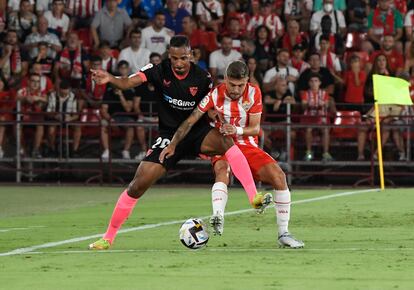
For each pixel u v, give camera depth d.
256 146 19.83
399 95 36.50
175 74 19.05
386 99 36.41
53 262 17.08
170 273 15.54
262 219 25.59
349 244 19.81
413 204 29.30
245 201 31.83
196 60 40.81
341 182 40.72
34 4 43.94
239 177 19.19
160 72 19.11
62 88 40.66
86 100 40.78
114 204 32.50
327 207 28.72
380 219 25.30
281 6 45.28
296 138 40.06
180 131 19.02
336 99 41.50
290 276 15.15
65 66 41.75
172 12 43.62
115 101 40.41
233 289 13.88
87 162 40.72
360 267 16.17
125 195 19.19
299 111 40.56
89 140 40.81
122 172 40.97
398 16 43.97
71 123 40.22
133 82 18.97
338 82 41.38
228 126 18.89
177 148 19.55
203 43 42.75
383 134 40.16
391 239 20.75
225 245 19.69
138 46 41.38
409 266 16.30
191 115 19.16
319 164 40.09
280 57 41.00
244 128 19.31
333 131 40.06
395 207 28.47
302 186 39.69
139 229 23.47
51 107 40.78
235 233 22.17
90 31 43.31
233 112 19.36
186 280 14.77
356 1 44.81
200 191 37.88
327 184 40.59
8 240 21.31
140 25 43.78
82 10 44.16
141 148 40.44
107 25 43.22
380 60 41.16
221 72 41.09
